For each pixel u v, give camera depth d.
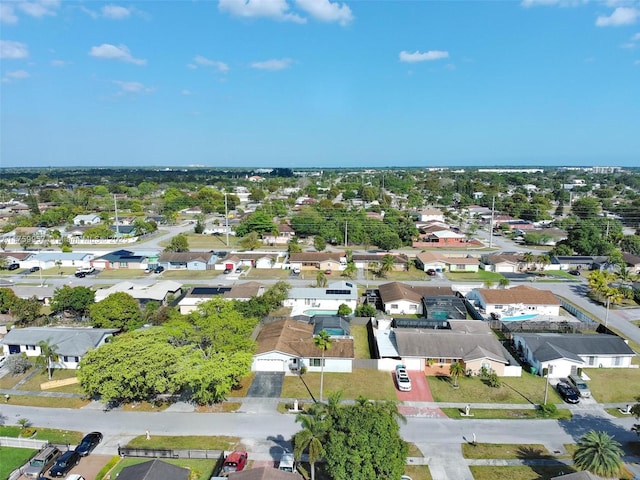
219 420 41.91
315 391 47.34
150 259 102.62
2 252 106.25
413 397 46.47
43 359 50.28
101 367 42.31
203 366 41.91
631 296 80.88
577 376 51.28
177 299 74.94
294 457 32.19
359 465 29.56
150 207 195.75
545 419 42.88
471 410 44.22
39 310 66.94
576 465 33.00
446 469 35.41
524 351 56.19
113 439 39.00
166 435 39.53
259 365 51.78
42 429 40.38
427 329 59.59
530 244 131.38
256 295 73.25
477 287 86.00
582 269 103.56
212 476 34.12
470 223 164.12
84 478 34.00
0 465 35.59
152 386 42.38
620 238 121.44
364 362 52.56
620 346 54.91
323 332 46.28
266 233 131.38
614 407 45.28
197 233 144.50
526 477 34.62
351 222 130.88
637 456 37.22
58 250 117.25
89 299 67.38
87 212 180.12
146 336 45.97
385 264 95.00
